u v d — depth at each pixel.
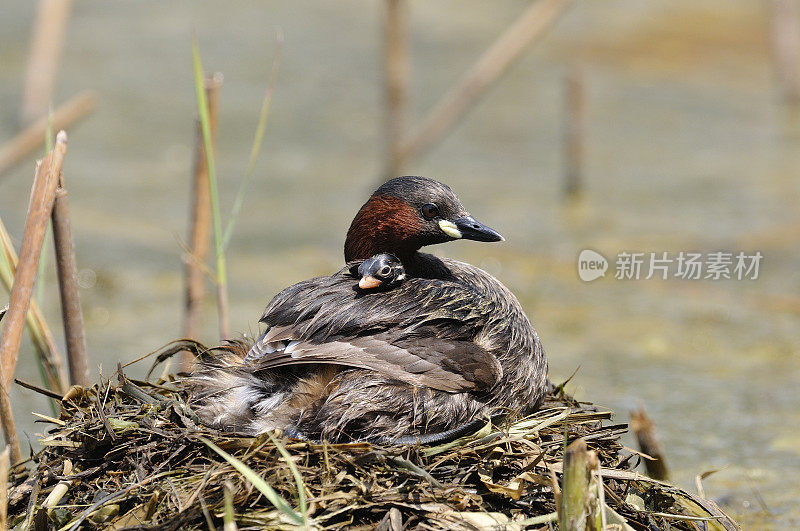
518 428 6.55
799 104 24.02
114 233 16.09
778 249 15.38
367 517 5.89
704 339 12.59
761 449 9.74
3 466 5.96
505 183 18.77
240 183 18.53
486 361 6.66
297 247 15.59
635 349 12.30
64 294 7.61
